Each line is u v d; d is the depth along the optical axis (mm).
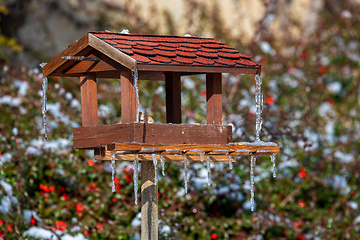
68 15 9914
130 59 3914
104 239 6930
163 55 4207
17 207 6750
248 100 8570
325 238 7418
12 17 9609
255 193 7754
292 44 10852
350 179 8500
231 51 4781
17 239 6527
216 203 7793
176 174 7543
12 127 7504
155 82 8273
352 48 10781
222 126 4621
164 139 4262
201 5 10383
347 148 8953
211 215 7656
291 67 9781
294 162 8141
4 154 7207
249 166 7746
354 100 10219
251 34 11156
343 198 8141
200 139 4480
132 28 9664
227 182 7637
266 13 10195
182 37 4840
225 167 7488
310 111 8898
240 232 7363
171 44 4559
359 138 9219
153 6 10359
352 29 10977
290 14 11523
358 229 7684
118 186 7250
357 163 8578
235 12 11234
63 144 7434
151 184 4797
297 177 8164
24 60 9359
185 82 8516
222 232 7250
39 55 9461
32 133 7410
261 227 7324
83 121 4742
